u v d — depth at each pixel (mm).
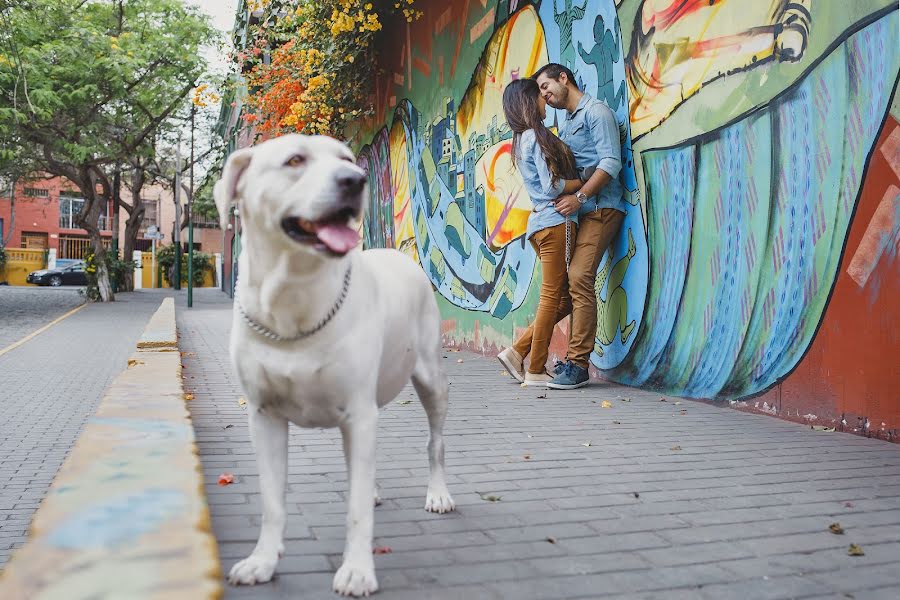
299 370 2486
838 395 5047
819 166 5141
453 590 2533
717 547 2971
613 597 2494
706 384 6195
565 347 8023
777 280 5496
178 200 38125
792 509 3457
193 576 1542
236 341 2592
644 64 6871
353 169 2307
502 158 9594
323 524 3223
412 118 12883
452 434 5102
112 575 1543
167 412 3441
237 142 30141
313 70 12906
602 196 7035
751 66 5699
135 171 35375
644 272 6914
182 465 2414
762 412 5664
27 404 6941
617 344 7332
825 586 2588
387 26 13891
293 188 2338
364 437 2580
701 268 6227
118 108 25281
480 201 10273
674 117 6496
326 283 2443
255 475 4008
